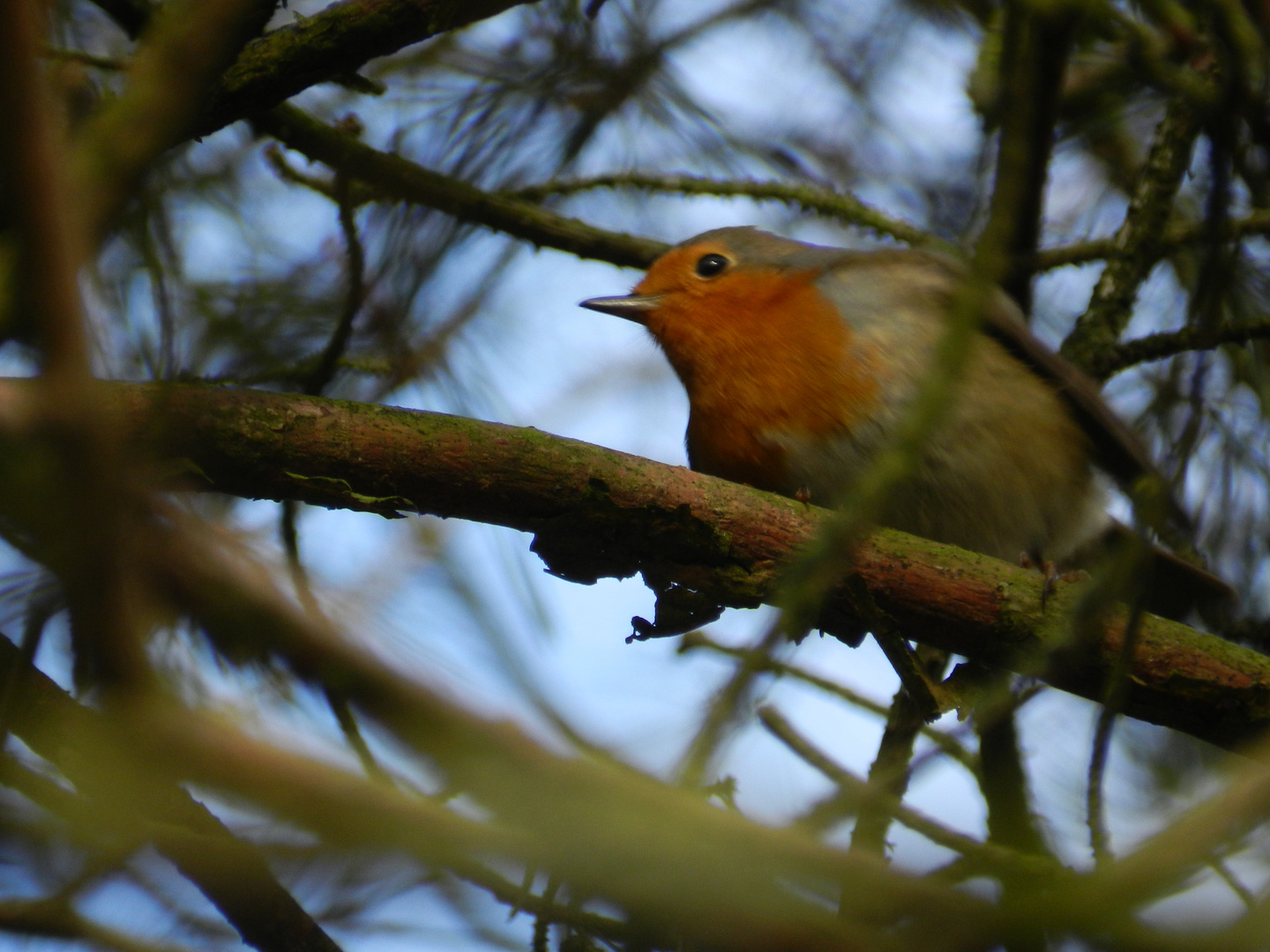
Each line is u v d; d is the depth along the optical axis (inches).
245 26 196.2
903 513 292.5
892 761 258.4
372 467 216.2
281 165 308.5
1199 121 293.7
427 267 297.0
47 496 110.3
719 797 139.8
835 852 122.8
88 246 148.1
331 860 107.7
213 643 156.3
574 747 126.2
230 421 208.5
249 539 208.1
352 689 131.0
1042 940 131.7
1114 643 239.6
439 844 108.8
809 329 294.7
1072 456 308.3
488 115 313.1
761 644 144.6
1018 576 245.1
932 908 128.5
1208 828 136.3
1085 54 335.0
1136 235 323.6
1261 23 207.6
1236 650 243.9
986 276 174.6
